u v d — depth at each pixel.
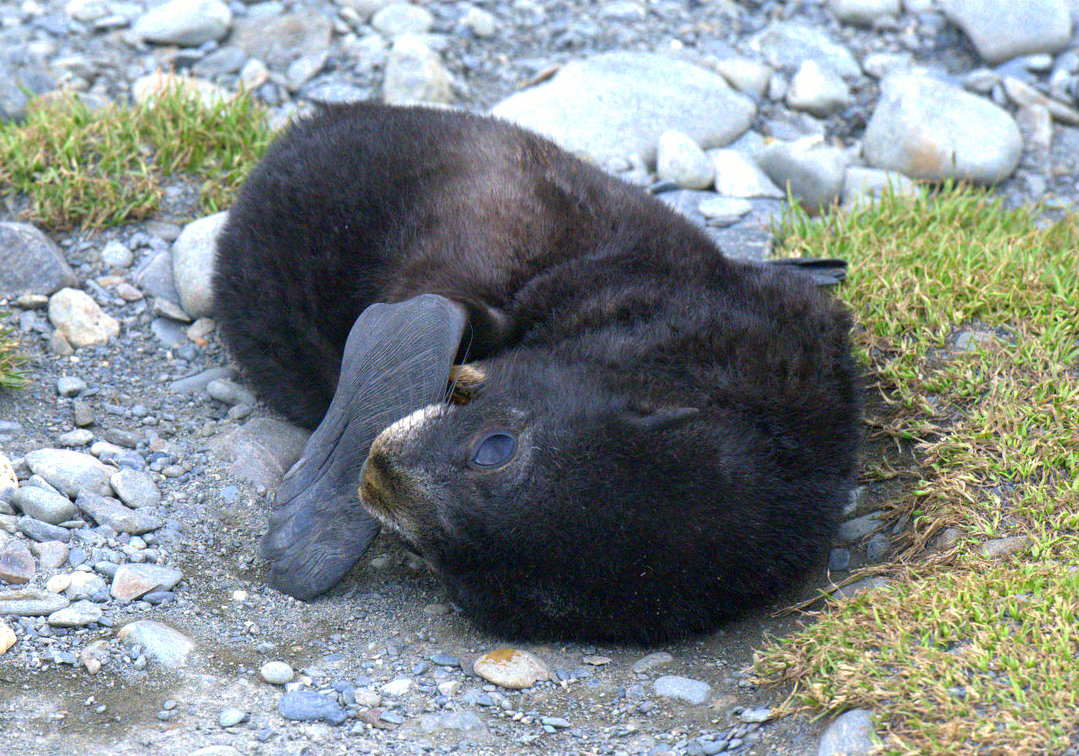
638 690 12.34
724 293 14.50
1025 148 24.33
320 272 16.45
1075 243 19.44
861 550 14.70
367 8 27.55
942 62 26.78
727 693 12.23
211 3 26.27
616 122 23.36
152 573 13.41
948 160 22.92
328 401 16.84
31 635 12.27
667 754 11.27
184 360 18.19
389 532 13.61
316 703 11.62
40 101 21.97
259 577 13.98
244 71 25.19
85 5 26.75
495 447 12.32
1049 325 16.59
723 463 12.52
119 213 19.98
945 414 15.87
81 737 10.90
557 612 12.66
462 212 16.00
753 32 27.83
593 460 12.13
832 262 18.08
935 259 18.48
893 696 11.00
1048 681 10.80
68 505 14.13
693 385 13.05
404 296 15.36
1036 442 14.54
